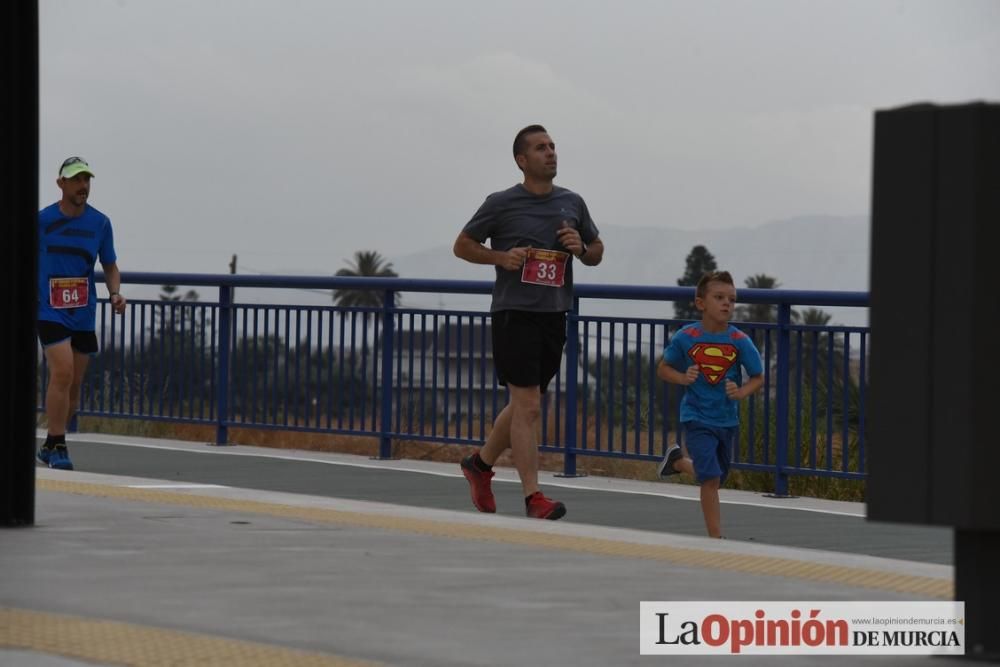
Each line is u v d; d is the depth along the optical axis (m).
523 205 10.77
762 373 10.09
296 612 6.04
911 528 10.25
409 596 6.39
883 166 4.82
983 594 5.08
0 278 8.15
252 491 10.05
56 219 12.62
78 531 8.08
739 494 12.24
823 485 12.38
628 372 12.83
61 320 12.60
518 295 10.59
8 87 8.09
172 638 5.55
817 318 12.48
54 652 5.32
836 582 6.91
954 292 4.71
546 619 5.97
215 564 7.12
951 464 4.72
